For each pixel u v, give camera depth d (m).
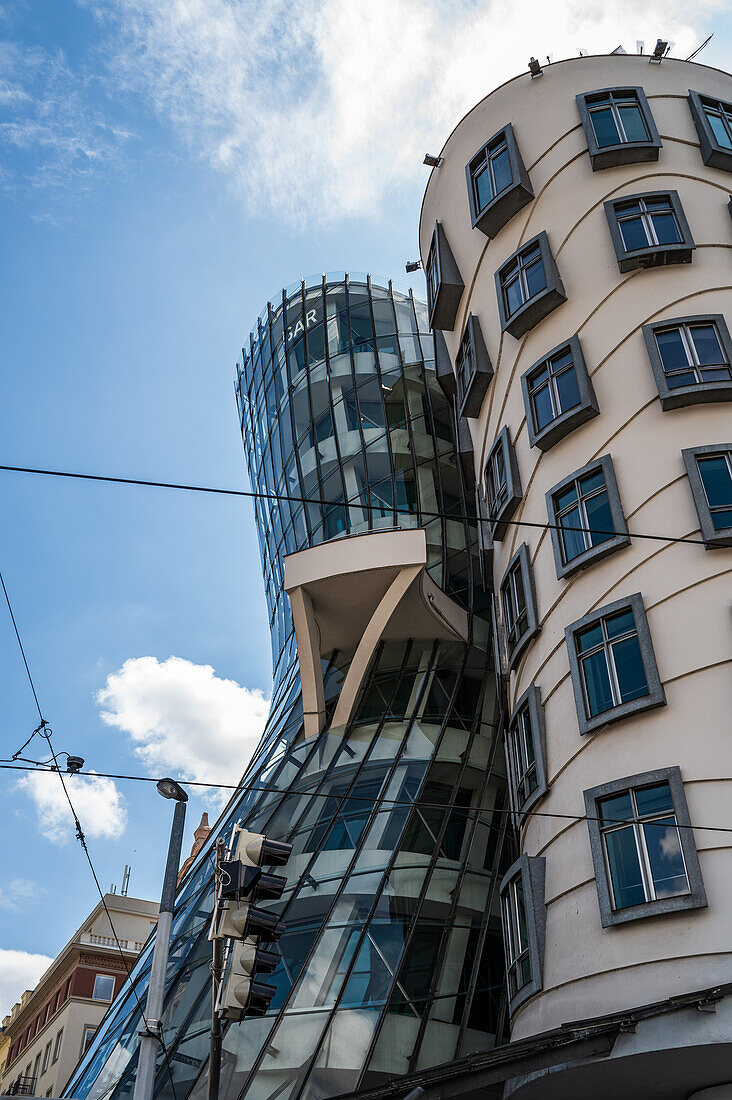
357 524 33.78
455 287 26.84
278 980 23.58
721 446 19.45
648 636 18.39
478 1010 23.06
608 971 16.42
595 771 18.28
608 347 21.70
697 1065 15.65
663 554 18.97
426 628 31.27
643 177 23.48
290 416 37.81
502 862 26.11
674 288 21.67
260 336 41.66
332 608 30.70
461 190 27.36
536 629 20.92
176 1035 23.86
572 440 21.56
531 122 25.73
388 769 28.22
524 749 20.78
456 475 35.03
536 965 17.95
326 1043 21.83
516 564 22.39
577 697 19.08
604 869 17.27
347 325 38.41
